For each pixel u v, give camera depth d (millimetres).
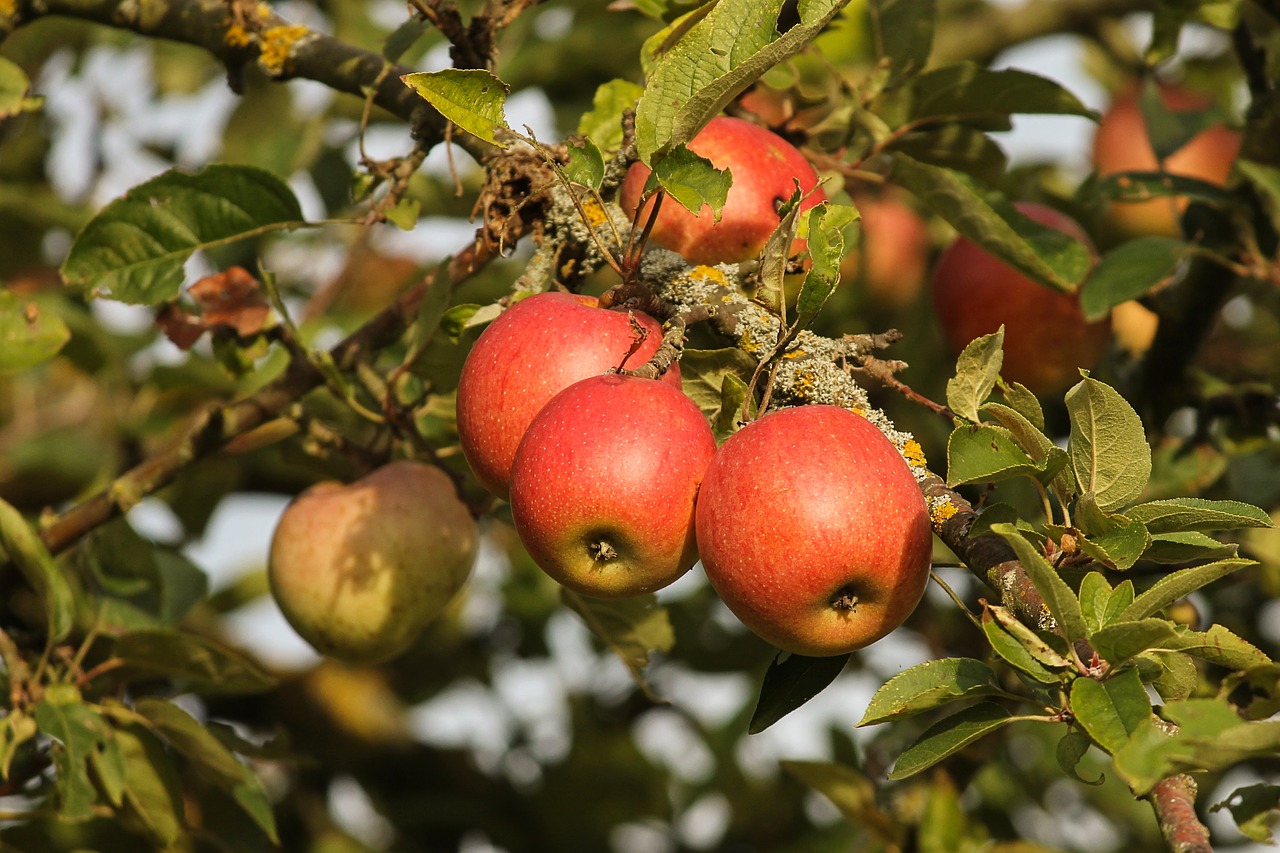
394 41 6508
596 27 10086
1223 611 8922
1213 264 7676
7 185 10367
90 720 6230
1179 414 9062
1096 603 3758
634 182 5449
